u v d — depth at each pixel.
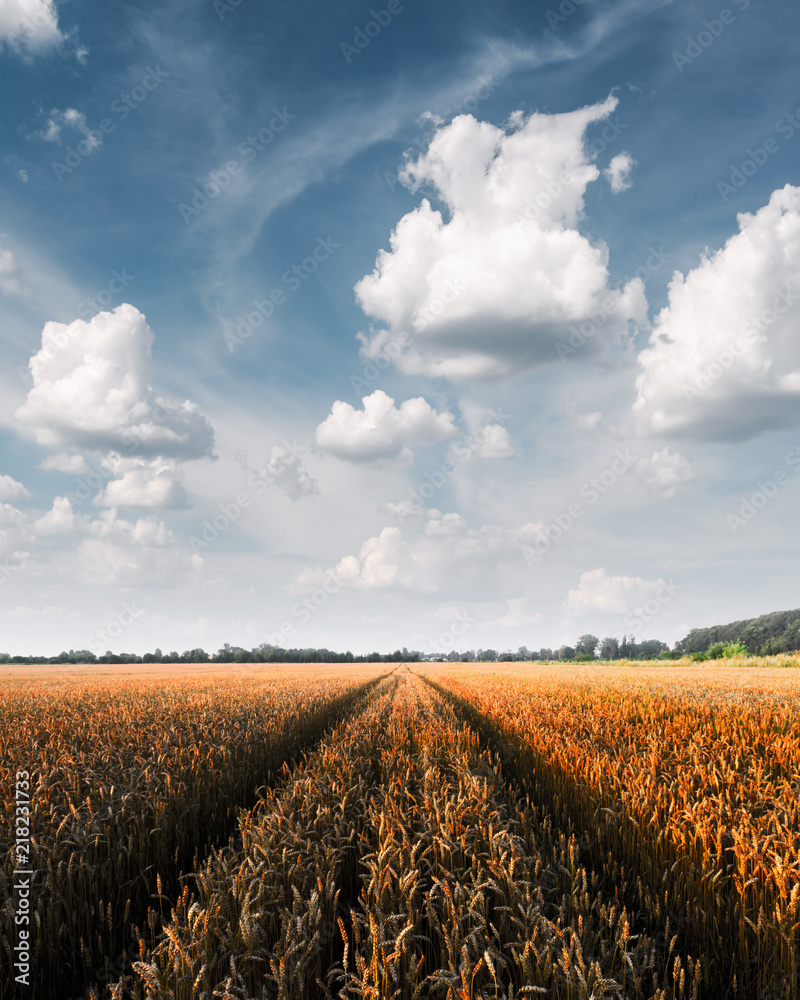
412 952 3.76
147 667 102.56
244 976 3.51
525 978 3.39
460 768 8.55
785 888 4.05
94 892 5.13
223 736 11.71
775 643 124.06
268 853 4.77
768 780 7.06
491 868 4.34
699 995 4.09
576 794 7.70
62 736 12.55
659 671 51.16
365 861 5.00
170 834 6.72
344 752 9.97
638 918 4.97
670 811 5.82
